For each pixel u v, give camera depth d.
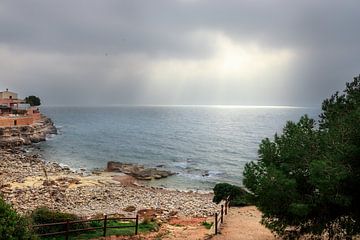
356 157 15.67
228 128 177.50
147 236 23.08
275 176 16.50
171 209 39.47
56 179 54.19
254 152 96.31
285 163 17.66
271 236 23.05
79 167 71.19
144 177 59.88
